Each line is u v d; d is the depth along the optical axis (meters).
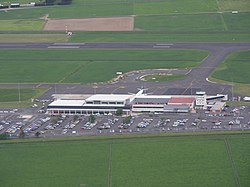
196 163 180.25
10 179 174.75
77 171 178.00
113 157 186.12
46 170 179.25
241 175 172.00
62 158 186.62
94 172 177.00
